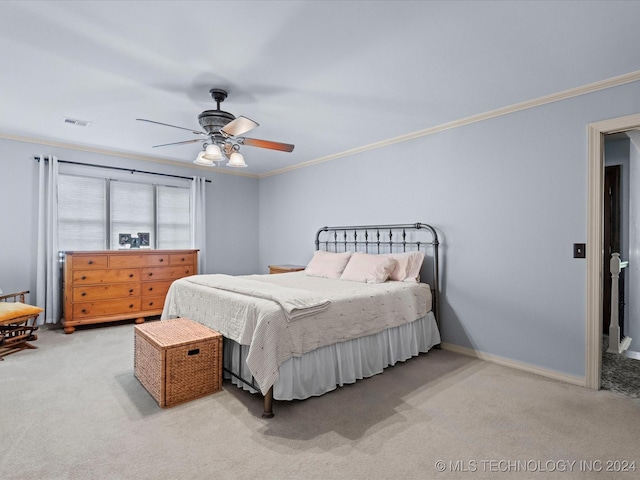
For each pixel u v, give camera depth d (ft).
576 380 8.80
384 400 7.79
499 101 9.66
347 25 6.24
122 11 5.86
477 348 10.78
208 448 5.90
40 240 13.47
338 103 9.77
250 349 7.13
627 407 7.50
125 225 15.84
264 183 19.86
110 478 5.12
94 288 13.51
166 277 15.29
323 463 5.54
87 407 7.30
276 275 13.83
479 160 10.71
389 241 13.37
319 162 16.31
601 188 8.50
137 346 8.75
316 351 8.04
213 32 6.46
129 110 10.37
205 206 18.13
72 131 12.51
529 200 9.66
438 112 10.48
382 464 5.53
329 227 15.80
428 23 6.17
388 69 7.84
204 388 8.03
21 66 7.75
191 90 8.94
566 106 9.00
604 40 6.69
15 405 7.35
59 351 10.96
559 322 9.13
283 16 5.99
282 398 7.29
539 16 5.97
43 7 5.75
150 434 6.31
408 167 12.66
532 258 9.62
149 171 16.38
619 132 8.41
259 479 5.16
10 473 5.19
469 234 10.96
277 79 8.33
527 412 7.25
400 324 10.05
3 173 13.04
